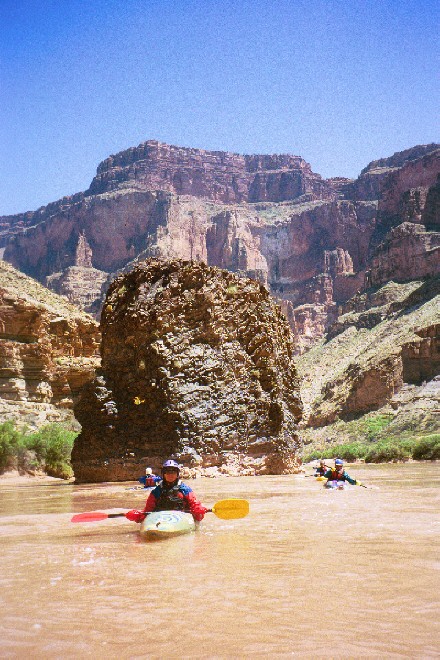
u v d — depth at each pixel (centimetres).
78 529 920
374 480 2219
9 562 628
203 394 2766
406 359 11131
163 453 2656
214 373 2833
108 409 2820
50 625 399
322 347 16638
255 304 3183
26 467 3859
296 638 367
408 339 11531
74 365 6400
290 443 3145
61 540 794
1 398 5534
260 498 1411
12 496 1880
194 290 2936
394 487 1753
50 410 5850
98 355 7194
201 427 2691
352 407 11550
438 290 14550
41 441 3994
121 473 2708
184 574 546
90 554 670
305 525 880
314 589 480
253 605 438
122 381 2869
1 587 509
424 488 1692
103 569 578
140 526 878
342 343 15962
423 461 5741
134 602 452
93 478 2786
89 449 2828
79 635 380
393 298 16725
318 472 2300
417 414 9612
